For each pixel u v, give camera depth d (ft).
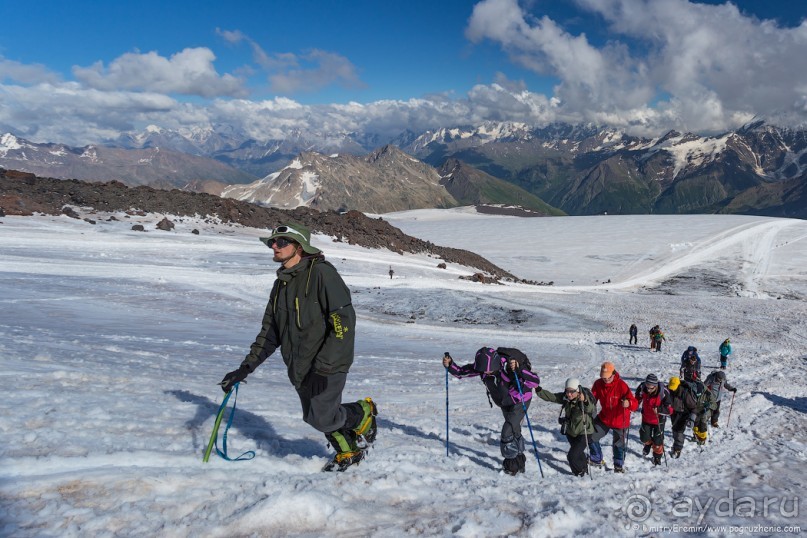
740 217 478.59
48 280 122.52
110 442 15.05
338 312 13.64
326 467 15.80
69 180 284.41
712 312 146.92
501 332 112.68
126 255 178.70
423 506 14.48
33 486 11.47
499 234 492.13
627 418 24.62
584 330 121.29
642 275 305.94
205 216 271.49
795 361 77.71
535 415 39.06
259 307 117.80
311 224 296.71
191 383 30.91
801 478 25.84
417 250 296.71
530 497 17.12
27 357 29.27
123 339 55.31
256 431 19.42
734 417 40.47
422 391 44.42
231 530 11.13
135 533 10.51
